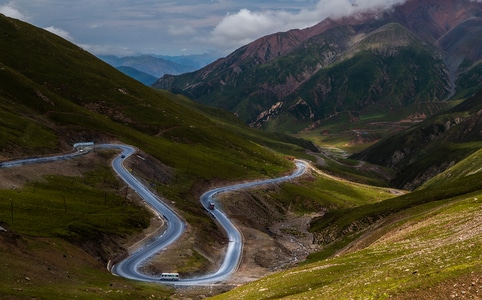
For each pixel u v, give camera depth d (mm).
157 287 86312
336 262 67312
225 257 120688
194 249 115312
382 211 136375
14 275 64312
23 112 194250
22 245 78562
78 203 121938
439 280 37062
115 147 194625
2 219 93000
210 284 94188
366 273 51000
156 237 120500
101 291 70500
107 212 121625
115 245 106188
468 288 34625
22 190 118438
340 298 41844
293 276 63500
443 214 81938
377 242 88562
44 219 101188
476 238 49062
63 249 87875
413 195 148000
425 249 54344
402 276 42656
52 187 128875
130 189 150375
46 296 59219
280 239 151250
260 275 105500
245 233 144000
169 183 179250
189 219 136875
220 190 195500
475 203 80938
